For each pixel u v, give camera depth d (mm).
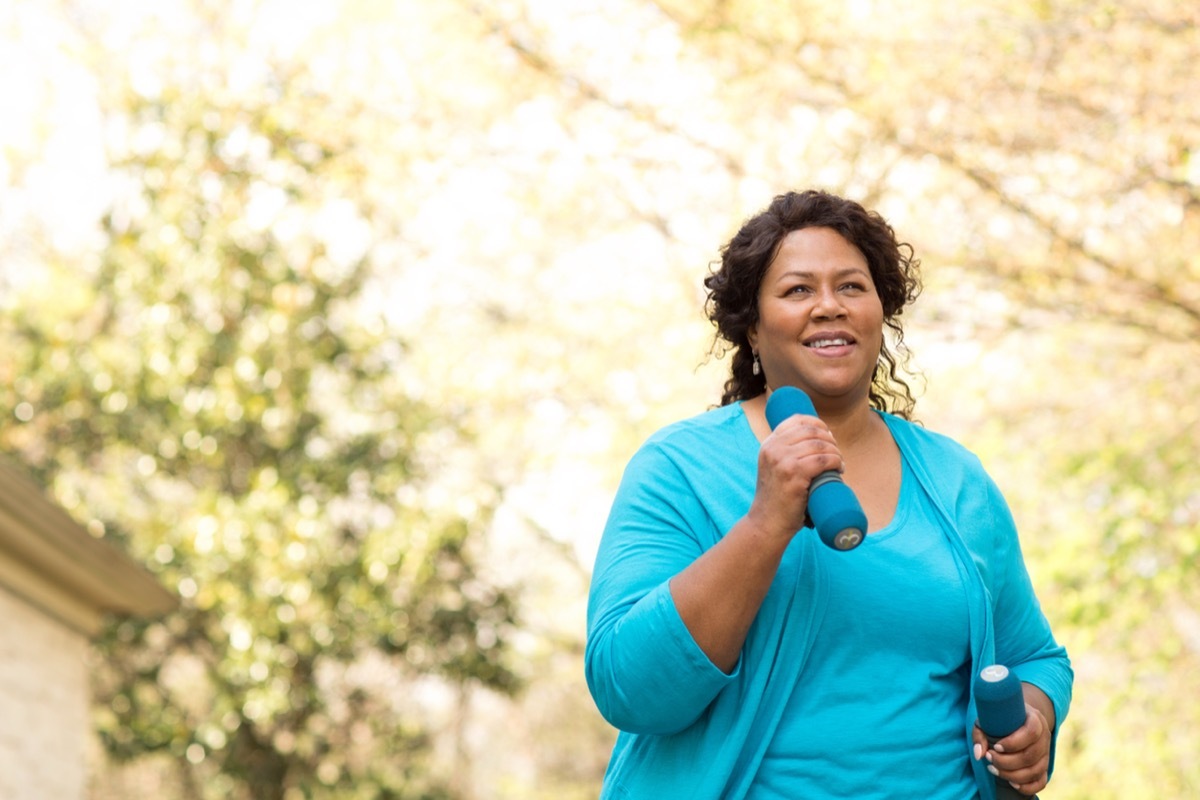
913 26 12156
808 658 3125
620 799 3223
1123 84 11305
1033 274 11914
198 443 18250
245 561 17891
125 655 18797
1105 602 11102
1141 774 11727
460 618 18797
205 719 19016
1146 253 11820
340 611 18141
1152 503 11312
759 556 2924
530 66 15812
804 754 3084
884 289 3494
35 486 11195
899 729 3102
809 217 3414
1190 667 11930
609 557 3254
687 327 15594
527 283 18719
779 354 3381
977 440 12438
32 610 13055
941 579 3195
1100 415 12312
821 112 12742
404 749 19656
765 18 12984
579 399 18625
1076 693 12031
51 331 18875
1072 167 11586
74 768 14055
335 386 19047
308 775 18984
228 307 18578
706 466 3307
